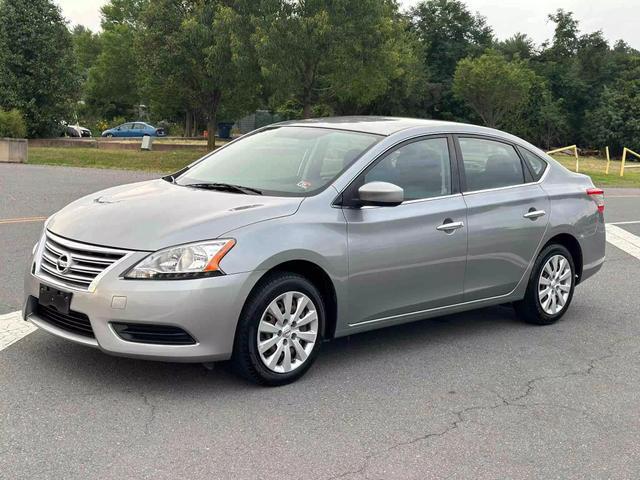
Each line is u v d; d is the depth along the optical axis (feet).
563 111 238.07
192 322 13.35
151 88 151.33
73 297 13.62
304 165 16.85
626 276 28.25
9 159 73.97
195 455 11.65
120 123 205.57
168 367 15.51
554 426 13.67
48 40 117.80
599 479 11.62
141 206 15.06
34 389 13.96
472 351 18.06
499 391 15.38
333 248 15.17
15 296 20.66
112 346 13.32
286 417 13.37
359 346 18.06
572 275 21.26
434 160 17.85
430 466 11.75
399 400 14.55
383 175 16.61
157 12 108.37
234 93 108.88
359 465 11.63
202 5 104.58
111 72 191.21
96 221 14.51
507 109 189.26
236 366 14.40
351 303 15.78
